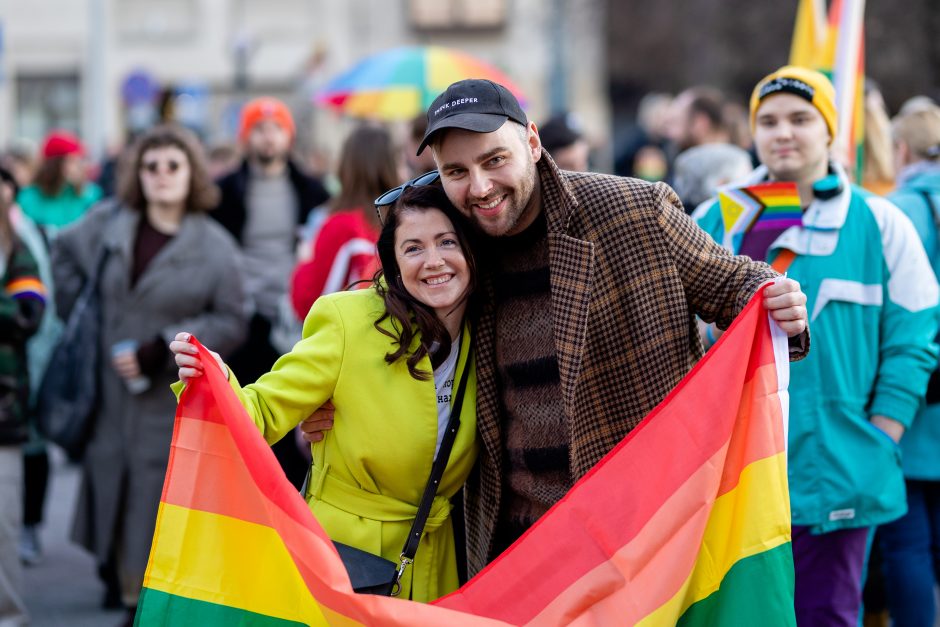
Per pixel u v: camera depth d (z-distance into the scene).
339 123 20.33
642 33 31.61
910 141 5.46
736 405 3.36
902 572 5.02
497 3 31.67
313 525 3.21
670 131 8.12
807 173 4.52
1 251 5.67
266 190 7.26
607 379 3.41
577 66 32.19
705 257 3.39
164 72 29.89
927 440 4.96
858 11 5.44
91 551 5.91
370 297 3.48
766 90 4.53
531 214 3.41
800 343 3.42
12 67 30.23
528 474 3.47
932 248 5.11
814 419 4.31
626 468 3.32
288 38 29.98
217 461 3.33
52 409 5.85
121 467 5.85
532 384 3.44
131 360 5.75
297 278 5.76
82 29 30.16
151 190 5.93
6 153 11.85
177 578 3.31
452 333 3.49
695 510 3.34
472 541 3.67
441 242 3.38
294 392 3.38
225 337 5.97
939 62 17.16
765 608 3.38
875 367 4.44
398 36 31.30
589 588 3.28
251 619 3.27
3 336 5.59
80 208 10.18
